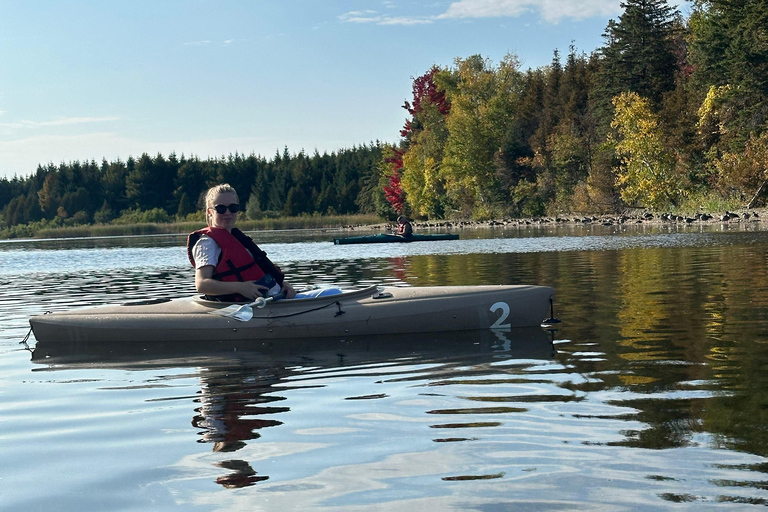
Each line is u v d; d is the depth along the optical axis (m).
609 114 44.06
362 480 2.51
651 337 5.13
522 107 57.97
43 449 3.02
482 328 5.89
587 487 2.36
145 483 2.56
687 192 36.00
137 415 3.55
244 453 2.86
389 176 71.12
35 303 9.13
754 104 32.12
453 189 56.50
